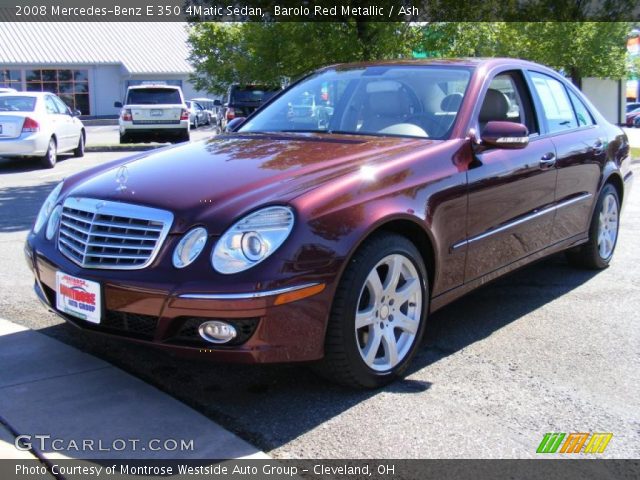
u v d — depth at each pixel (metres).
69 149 16.09
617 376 3.76
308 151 3.91
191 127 36.38
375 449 2.96
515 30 15.59
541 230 4.79
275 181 3.42
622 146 5.99
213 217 3.17
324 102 4.80
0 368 3.70
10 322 4.44
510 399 3.46
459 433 3.11
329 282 3.18
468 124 4.18
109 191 3.56
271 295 3.03
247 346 3.07
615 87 24.22
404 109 4.45
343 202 3.30
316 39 12.00
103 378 3.58
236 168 3.66
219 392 3.49
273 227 3.12
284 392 3.50
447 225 3.83
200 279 3.05
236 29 15.77
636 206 9.13
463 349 4.14
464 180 3.94
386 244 3.44
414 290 3.66
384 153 3.80
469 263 4.07
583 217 5.39
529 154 4.56
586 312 4.84
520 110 4.82
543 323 4.61
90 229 3.42
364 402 3.40
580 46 16.95
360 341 3.45
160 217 3.26
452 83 4.48
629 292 5.31
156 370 3.74
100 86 42.50
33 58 40.62
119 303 3.23
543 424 3.21
